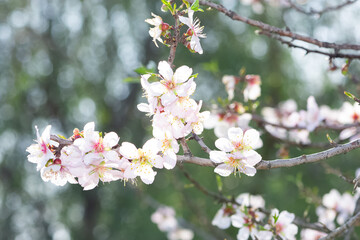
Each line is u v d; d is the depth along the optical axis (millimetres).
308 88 9727
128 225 9898
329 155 2023
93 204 10922
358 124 3611
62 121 10891
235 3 9383
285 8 5355
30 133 10484
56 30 10930
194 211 5301
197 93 9984
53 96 10602
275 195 8648
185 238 6230
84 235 10914
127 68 10750
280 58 10289
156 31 2219
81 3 10469
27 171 10672
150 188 9461
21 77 10555
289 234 2879
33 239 11414
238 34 10344
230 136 2162
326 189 8641
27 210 11367
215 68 4191
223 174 2113
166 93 2059
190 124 2104
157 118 2068
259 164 2082
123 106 11656
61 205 11234
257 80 3959
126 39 10836
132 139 10953
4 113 10422
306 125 3891
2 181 10734
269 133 3943
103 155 2084
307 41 2754
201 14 9867
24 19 11109
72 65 10734
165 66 2105
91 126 2139
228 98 3941
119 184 9930
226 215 3260
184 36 2229
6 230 10828
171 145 2086
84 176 2137
